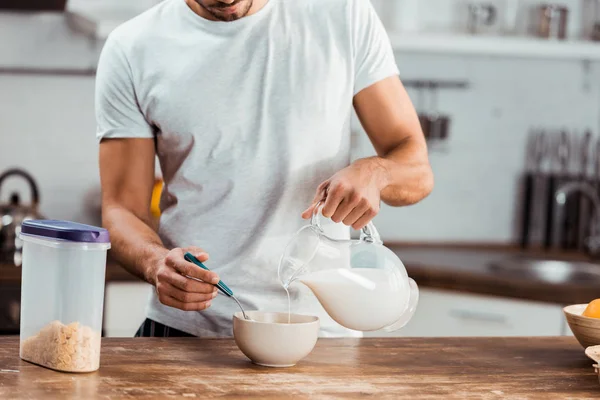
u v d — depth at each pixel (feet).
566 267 11.66
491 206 13.42
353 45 6.58
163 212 6.91
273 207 6.47
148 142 6.77
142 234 6.24
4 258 10.36
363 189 5.43
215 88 6.48
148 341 5.70
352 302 5.18
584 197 12.91
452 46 11.87
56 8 10.96
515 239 13.51
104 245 4.90
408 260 11.30
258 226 6.48
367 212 5.47
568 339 6.26
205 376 4.91
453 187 13.28
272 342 5.07
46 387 4.59
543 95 13.44
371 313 5.20
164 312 6.64
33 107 12.09
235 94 6.48
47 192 12.20
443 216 13.28
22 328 5.14
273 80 6.48
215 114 6.48
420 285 10.68
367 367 5.26
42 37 12.04
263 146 6.45
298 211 6.47
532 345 6.02
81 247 4.83
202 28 6.52
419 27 12.98
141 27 6.67
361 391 4.74
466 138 13.28
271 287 6.42
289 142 6.43
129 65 6.62
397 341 6.00
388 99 6.59
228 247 6.50
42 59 12.08
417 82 13.02
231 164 6.47
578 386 5.00
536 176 13.16
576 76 13.52
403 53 13.03
